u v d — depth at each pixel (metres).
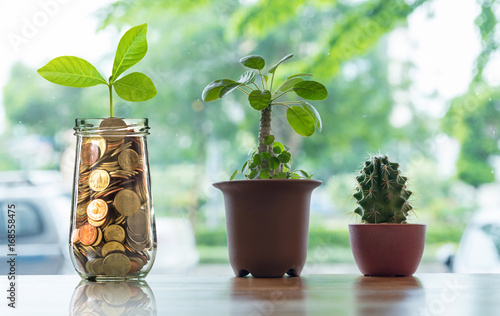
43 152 3.03
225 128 3.89
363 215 0.89
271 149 0.88
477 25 3.84
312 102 4.05
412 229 0.87
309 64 3.78
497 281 0.76
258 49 3.95
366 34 3.83
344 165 4.15
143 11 3.64
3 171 2.85
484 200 4.14
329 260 3.28
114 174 0.78
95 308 0.51
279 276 0.85
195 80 3.93
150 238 0.80
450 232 4.03
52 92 3.14
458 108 4.07
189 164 3.83
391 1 3.84
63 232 2.38
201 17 3.95
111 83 0.85
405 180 0.91
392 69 4.26
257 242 0.83
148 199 0.80
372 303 0.52
